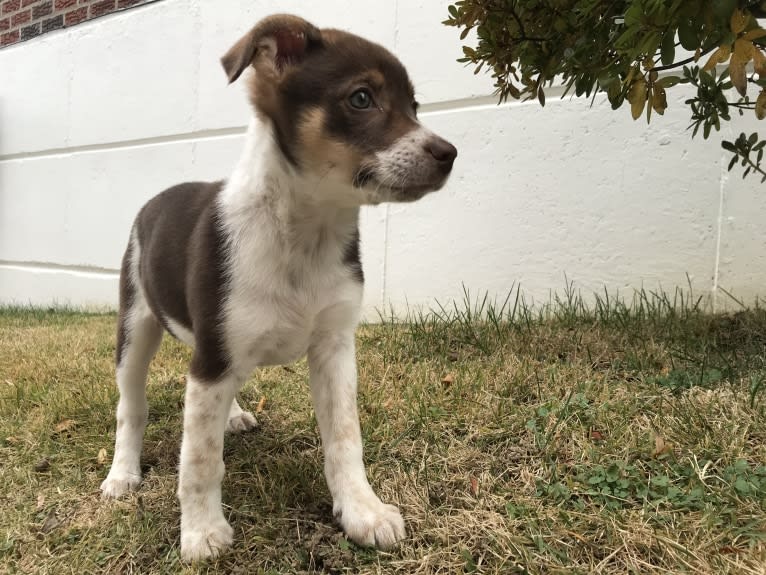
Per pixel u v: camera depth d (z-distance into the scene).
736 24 0.39
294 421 0.63
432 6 0.98
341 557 0.42
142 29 1.30
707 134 0.60
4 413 0.67
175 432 0.63
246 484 0.52
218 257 0.45
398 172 0.43
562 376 0.64
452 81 0.97
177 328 0.51
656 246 0.85
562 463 0.50
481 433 0.55
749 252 0.80
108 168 1.38
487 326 0.83
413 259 1.02
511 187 0.94
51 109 1.47
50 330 1.07
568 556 0.40
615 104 0.54
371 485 0.50
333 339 0.48
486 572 0.40
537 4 0.56
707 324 0.73
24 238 1.55
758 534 0.40
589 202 0.88
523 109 0.92
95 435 0.62
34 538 0.47
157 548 0.45
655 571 0.38
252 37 0.45
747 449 0.48
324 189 0.45
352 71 0.45
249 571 0.42
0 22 1.57
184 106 1.25
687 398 0.56
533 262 0.93
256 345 0.45
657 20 0.42
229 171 1.21
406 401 0.62
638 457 0.49
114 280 1.39
